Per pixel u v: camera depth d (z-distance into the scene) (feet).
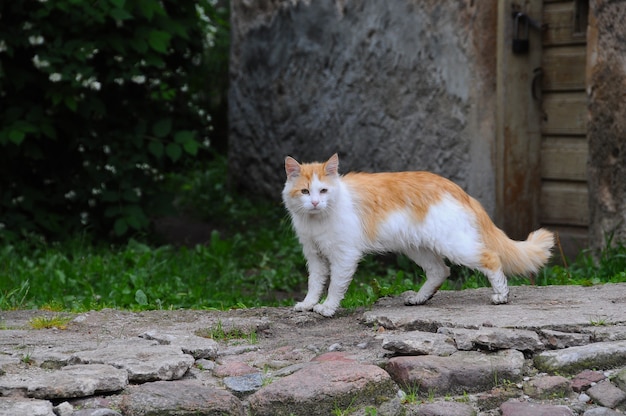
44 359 16.05
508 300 19.86
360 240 19.35
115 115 35.70
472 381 14.96
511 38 29.58
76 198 34.86
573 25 29.12
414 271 30.76
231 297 27.17
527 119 30.17
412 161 33.35
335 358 16.03
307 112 38.96
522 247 19.89
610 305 18.89
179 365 15.48
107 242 34.81
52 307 22.45
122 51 32.37
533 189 30.42
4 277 27.55
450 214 19.04
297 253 33.91
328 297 19.84
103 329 19.27
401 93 33.63
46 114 34.17
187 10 35.91
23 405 13.85
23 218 33.86
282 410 14.23
